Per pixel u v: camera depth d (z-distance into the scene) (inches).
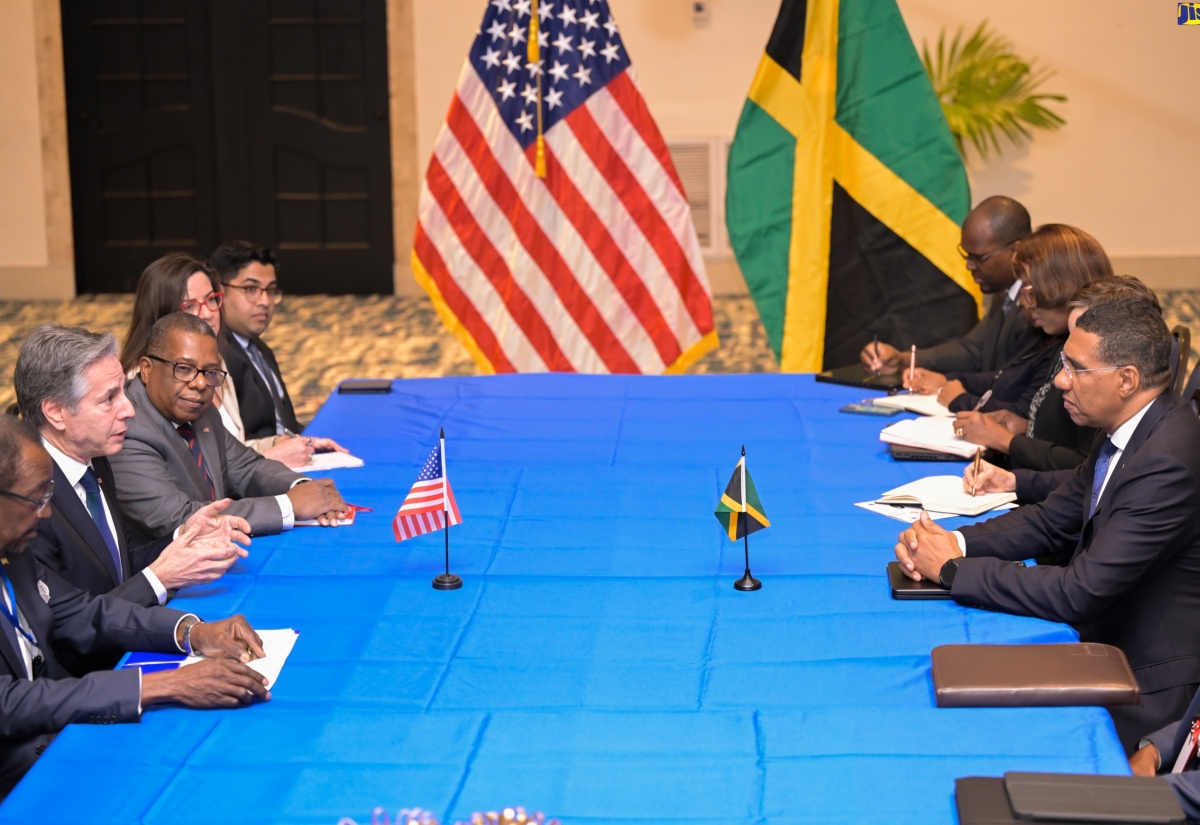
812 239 215.5
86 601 100.3
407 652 97.1
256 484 138.9
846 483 139.9
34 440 90.4
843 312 217.6
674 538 122.6
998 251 177.3
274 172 382.6
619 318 222.2
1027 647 91.0
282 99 377.7
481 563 116.3
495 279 223.0
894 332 215.6
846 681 91.4
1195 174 363.6
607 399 183.0
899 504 130.0
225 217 385.4
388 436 163.8
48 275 381.1
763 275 219.6
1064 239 146.3
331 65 374.6
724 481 141.8
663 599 107.0
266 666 94.5
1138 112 360.8
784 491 137.5
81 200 383.6
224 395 156.2
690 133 373.7
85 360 106.4
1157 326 103.9
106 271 387.9
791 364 220.7
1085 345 104.7
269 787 77.6
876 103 210.4
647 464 149.3
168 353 125.3
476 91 219.1
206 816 74.7
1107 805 71.5
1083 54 358.0
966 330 212.4
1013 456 142.8
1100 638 107.7
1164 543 99.4
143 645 98.3
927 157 209.8
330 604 106.7
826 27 209.0
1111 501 102.7
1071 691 86.0
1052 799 72.1
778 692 90.0
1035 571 102.5
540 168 217.6
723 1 365.4
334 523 127.1
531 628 101.4
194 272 146.1
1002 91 350.6
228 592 109.5
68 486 108.7
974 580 104.1
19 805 75.9
